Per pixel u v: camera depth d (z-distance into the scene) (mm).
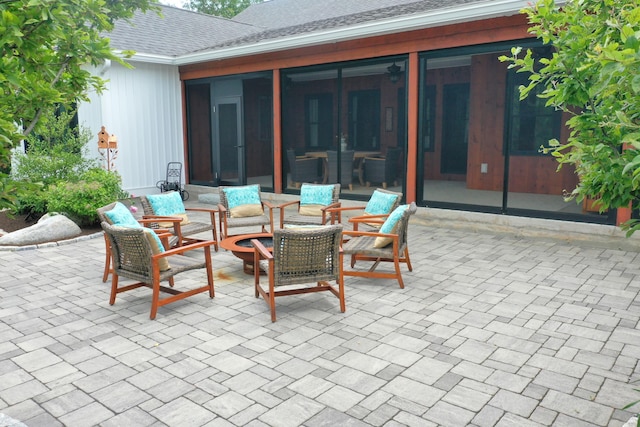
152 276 4406
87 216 8180
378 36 8719
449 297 4930
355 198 9539
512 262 6164
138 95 11531
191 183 12641
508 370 3455
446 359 3625
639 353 3693
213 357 3684
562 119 9703
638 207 2258
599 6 2184
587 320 4316
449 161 12641
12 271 5945
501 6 6887
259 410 2986
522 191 10328
